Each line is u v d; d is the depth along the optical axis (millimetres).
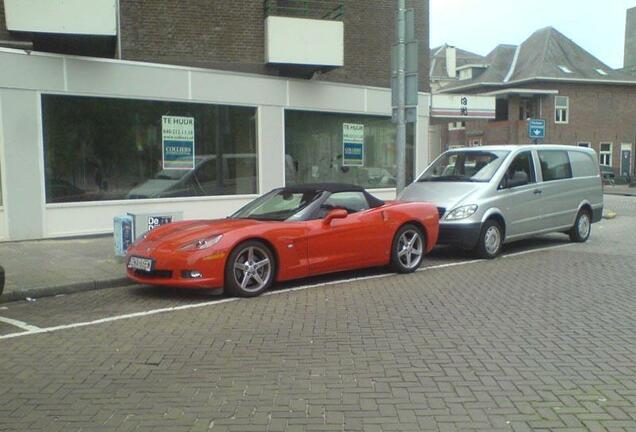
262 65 14547
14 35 11273
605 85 44688
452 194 10586
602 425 3826
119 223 9547
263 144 14383
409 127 17656
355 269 9469
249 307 7051
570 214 12273
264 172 14438
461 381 4590
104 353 5402
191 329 6148
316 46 14453
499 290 7922
